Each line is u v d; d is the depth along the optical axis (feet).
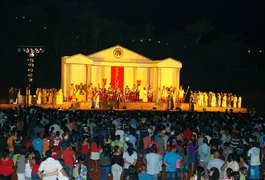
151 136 74.84
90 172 81.35
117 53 190.80
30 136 86.17
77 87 180.04
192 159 72.33
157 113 123.75
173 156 61.82
